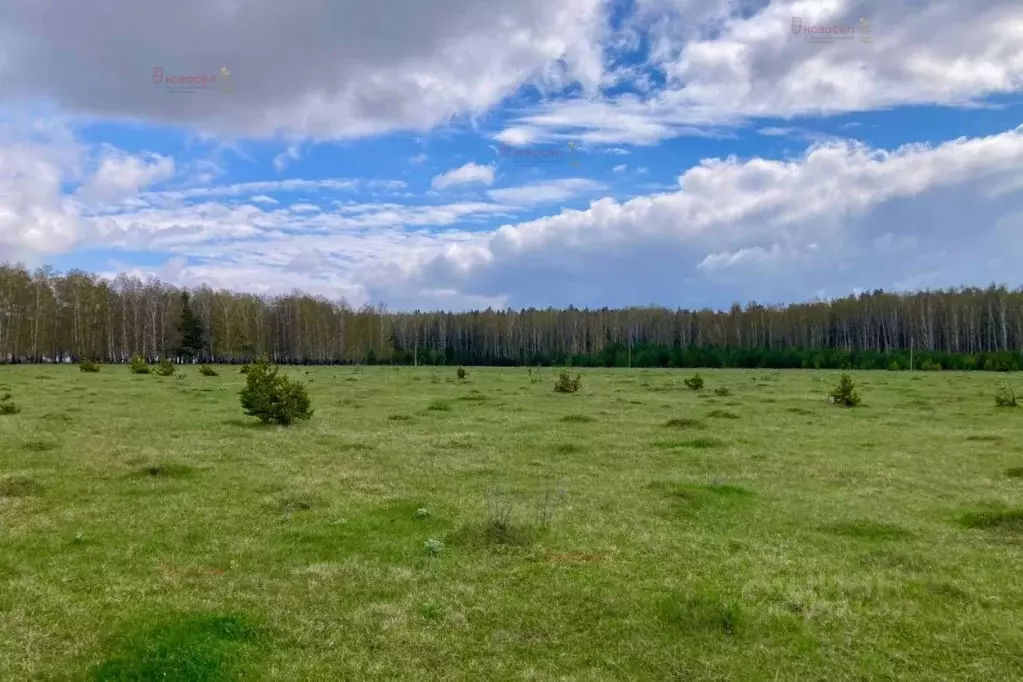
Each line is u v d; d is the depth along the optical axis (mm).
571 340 148375
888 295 130875
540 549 12617
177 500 15859
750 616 9609
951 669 8414
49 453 21062
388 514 14891
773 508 15945
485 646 8891
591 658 8625
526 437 26422
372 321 136875
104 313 107375
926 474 20078
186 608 9750
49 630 9047
